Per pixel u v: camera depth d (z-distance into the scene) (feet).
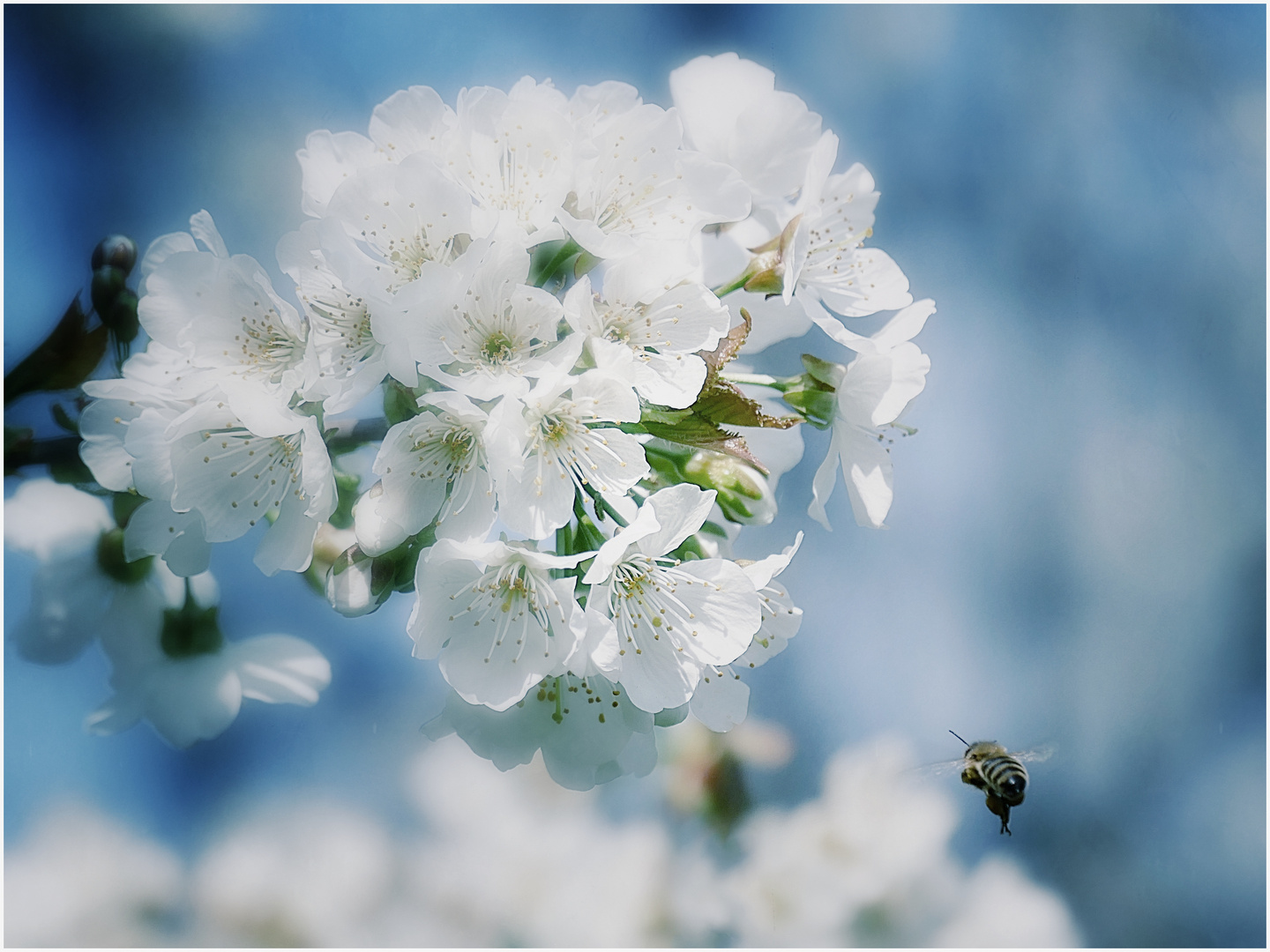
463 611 1.38
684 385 1.36
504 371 1.35
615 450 1.36
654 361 1.37
